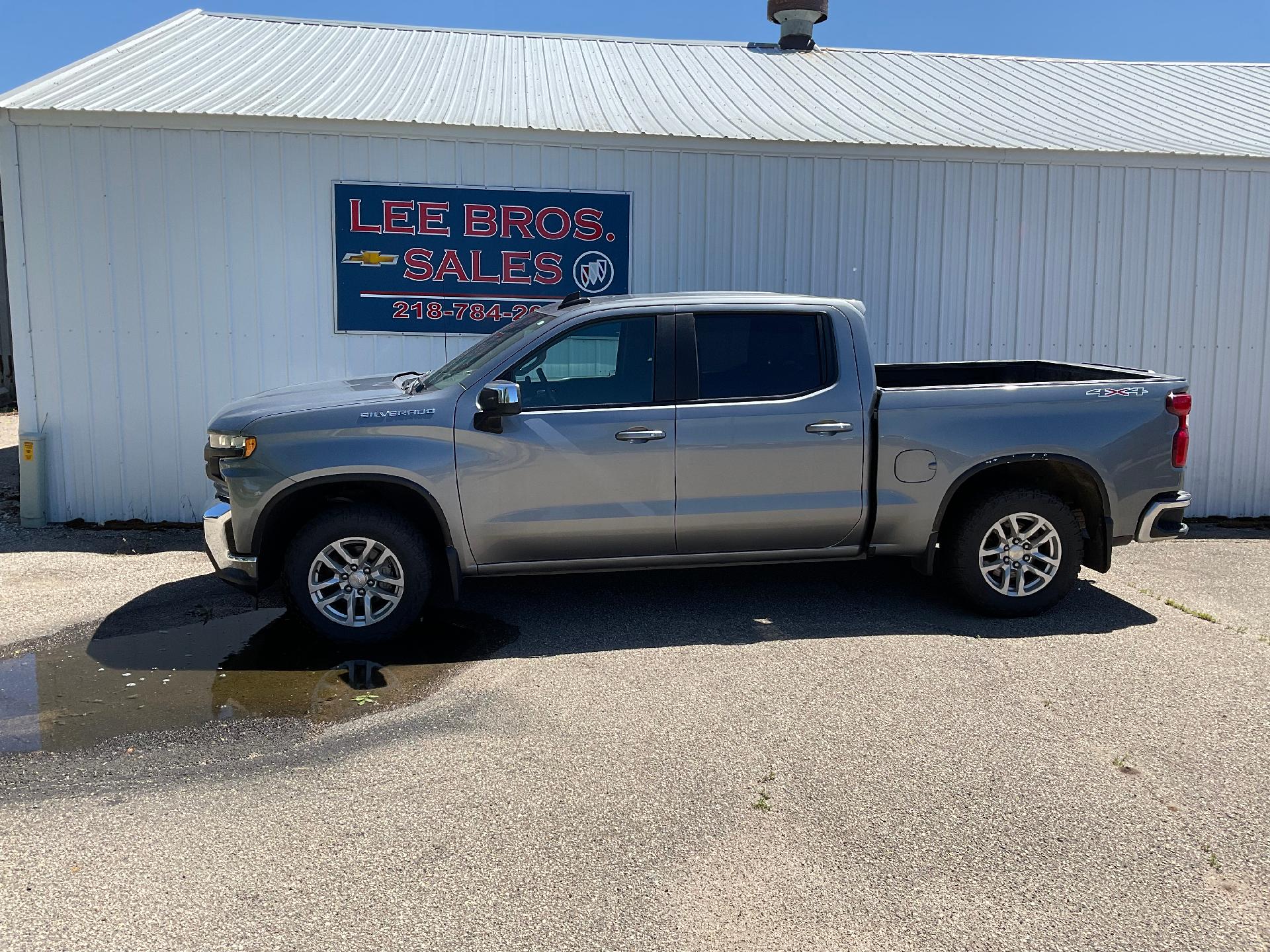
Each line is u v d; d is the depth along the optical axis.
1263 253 9.05
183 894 3.16
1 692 4.89
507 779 3.95
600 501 5.53
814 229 8.70
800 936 2.97
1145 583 6.89
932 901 3.15
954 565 5.92
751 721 4.52
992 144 8.76
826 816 3.67
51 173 7.86
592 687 4.92
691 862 3.36
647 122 9.02
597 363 5.60
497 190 8.33
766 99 10.53
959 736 4.37
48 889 3.18
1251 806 3.77
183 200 8.02
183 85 8.99
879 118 9.83
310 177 8.12
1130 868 3.35
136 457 8.25
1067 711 4.65
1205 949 2.93
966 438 5.74
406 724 4.48
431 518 5.66
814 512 5.72
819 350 5.74
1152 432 5.90
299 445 5.31
